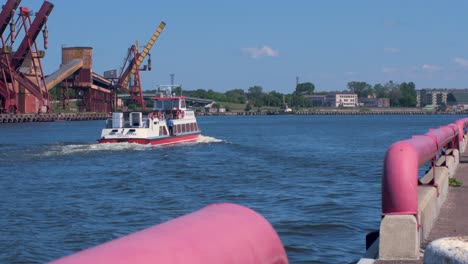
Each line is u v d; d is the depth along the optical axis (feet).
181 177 155.53
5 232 87.04
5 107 578.25
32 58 584.40
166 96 264.31
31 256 74.28
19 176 158.81
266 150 245.45
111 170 171.32
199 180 148.56
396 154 38.06
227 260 14.21
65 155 212.23
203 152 226.99
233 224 15.48
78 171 169.48
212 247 14.01
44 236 84.79
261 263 15.52
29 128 501.97
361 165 181.57
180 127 258.37
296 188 128.57
